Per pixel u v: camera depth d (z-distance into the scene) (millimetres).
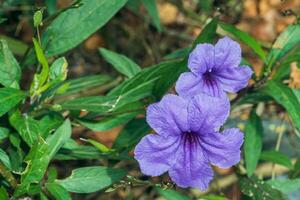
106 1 491
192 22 732
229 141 433
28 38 710
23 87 682
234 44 455
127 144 499
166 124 425
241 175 569
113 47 726
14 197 435
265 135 675
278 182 538
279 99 495
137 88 492
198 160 437
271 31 715
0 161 438
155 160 428
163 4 749
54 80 458
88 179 453
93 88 639
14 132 465
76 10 490
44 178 528
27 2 650
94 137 647
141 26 729
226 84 463
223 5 617
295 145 666
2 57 457
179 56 564
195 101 426
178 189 627
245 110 651
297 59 509
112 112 479
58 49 492
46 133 455
